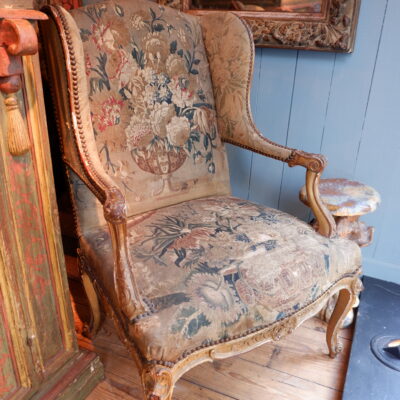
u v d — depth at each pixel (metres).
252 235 1.07
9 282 0.93
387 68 1.44
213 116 1.40
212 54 1.37
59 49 0.94
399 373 1.25
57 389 1.11
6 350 0.97
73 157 1.02
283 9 1.47
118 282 0.86
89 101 1.11
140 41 1.21
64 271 1.10
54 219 1.03
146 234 1.07
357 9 1.37
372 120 1.52
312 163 1.16
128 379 1.27
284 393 1.23
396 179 1.57
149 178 1.25
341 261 1.09
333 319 1.29
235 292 0.91
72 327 1.17
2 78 0.79
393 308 1.54
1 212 0.88
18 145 0.86
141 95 1.22
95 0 1.62
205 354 0.89
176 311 0.85
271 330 0.97
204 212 1.20
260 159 1.74
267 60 1.59
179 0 1.59
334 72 1.51
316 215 1.18
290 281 0.97
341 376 1.29
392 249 1.67
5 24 0.73
